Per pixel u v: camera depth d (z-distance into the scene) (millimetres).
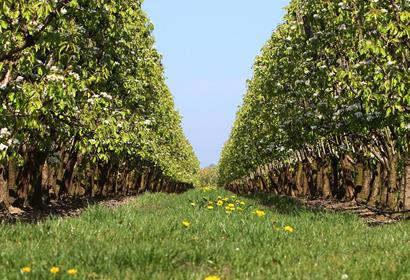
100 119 18672
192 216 14156
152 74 32281
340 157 33062
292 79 24094
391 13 14805
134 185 55094
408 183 18953
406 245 9867
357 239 10945
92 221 12094
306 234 11664
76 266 6891
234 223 12188
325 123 22062
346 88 19047
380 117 17609
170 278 6535
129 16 20766
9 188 22328
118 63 21609
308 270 7316
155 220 12430
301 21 21703
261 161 47062
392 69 15008
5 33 11930
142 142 28469
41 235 10031
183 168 82500
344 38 18859
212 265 7801
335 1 17391
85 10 14805
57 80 13078
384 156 24922
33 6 11547
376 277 6918
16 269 6863
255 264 7871
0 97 12820
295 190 47625
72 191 34656
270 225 11969
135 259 7395
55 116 17391
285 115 25328
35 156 23266
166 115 44844
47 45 12547
